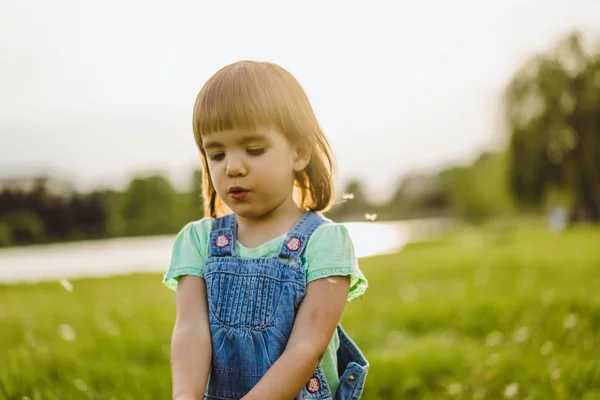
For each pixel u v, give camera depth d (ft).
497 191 95.50
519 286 22.25
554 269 28.78
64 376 10.78
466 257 40.65
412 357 12.75
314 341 5.41
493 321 16.58
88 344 14.02
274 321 5.54
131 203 93.91
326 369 5.79
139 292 26.55
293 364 5.26
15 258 59.72
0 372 10.30
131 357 13.46
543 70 76.02
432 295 22.54
